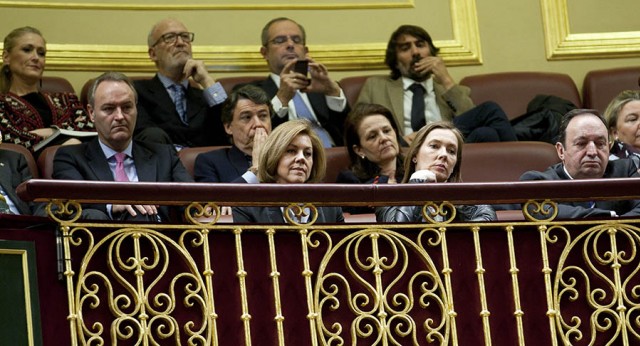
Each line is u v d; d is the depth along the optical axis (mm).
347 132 12227
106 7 14844
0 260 8055
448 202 9023
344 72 15266
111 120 11047
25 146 12781
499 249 9133
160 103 13523
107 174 10961
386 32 15516
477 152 12586
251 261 8719
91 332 8258
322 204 8828
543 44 15773
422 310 8922
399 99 14227
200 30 15047
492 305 9047
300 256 8805
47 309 8172
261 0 15297
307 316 8695
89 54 14641
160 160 11219
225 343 8547
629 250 9359
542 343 9086
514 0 15828
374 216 10266
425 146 10453
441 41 15578
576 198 9203
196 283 8500
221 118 12641
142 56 14805
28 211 10930
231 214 10188
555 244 9250
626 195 9227
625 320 9180
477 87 14750
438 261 9008
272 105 13305
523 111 14680
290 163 9672
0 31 14445
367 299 8789
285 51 13922
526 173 10945
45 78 13945
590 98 14969
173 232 8578
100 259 8367
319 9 15406
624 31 15938
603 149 10805
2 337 7980
